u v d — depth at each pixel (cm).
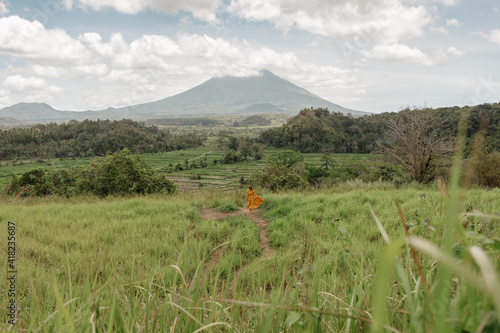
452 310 83
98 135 14925
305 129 14025
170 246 618
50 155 13288
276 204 1157
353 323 136
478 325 60
